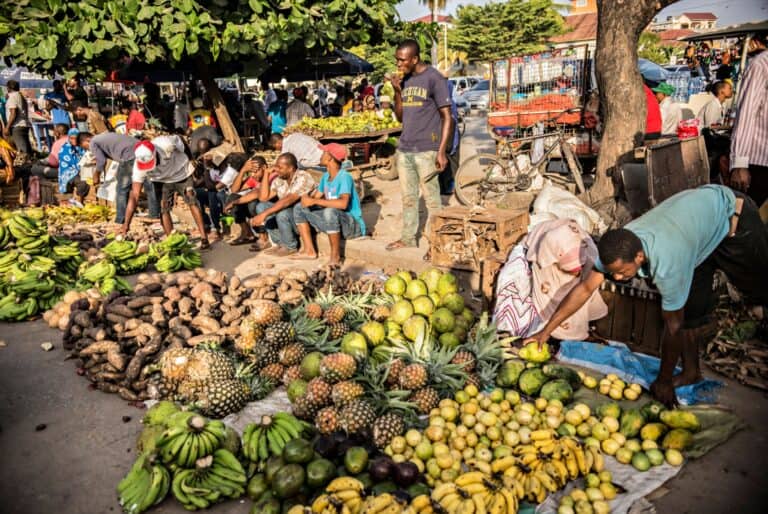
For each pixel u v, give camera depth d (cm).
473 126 2316
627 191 624
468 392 389
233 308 495
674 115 1092
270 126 1559
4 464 351
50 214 991
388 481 304
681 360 407
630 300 459
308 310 472
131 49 950
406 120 628
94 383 442
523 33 4953
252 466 336
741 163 505
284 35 1003
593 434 349
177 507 316
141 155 745
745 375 419
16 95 1415
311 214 709
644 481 318
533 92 1179
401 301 469
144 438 352
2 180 1060
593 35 4959
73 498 321
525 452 321
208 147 841
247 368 421
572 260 440
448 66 5275
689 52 1780
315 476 299
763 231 377
